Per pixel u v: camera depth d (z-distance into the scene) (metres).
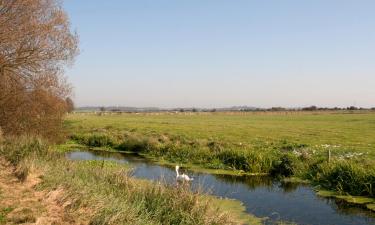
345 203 16.48
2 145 18.88
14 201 10.43
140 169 24.19
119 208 9.91
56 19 26.62
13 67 25.67
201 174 22.92
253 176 22.50
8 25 24.16
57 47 26.98
